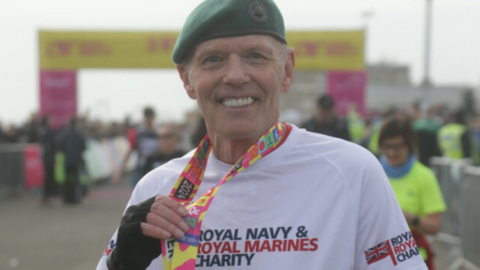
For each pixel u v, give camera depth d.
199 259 1.38
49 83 14.41
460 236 5.71
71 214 9.43
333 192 1.38
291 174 1.41
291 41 14.00
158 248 1.40
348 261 1.34
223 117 1.41
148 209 1.38
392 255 1.36
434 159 7.13
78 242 6.93
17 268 5.59
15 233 7.59
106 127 19.28
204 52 1.40
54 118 14.47
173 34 14.27
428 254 3.10
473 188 5.17
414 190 3.18
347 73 13.94
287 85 1.56
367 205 1.38
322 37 13.96
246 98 1.40
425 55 18.36
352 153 1.43
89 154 14.25
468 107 12.89
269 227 1.36
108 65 14.36
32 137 12.90
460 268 5.45
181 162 1.64
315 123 5.89
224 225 1.39
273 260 1.33
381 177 1.42
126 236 1.38
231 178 1.43
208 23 1.37
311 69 14.09
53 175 10.90
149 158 4.92
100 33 14.37
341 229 1.34
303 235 1.34
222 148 1.53
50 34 14.41
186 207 1.41
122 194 12.71
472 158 8.30
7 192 12.00
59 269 5.55
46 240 7.06
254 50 1.38
